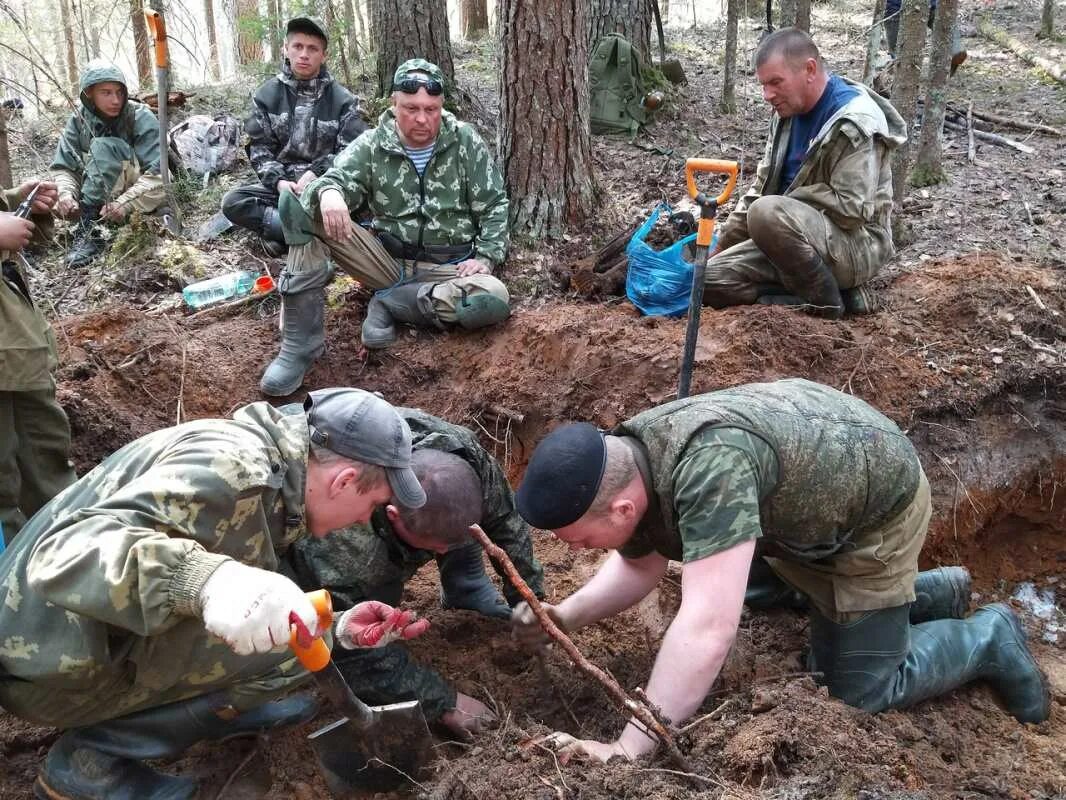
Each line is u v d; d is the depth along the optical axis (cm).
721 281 409
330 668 218
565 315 423
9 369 307
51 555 189
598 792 219
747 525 219
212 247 552
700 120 686
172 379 427
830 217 391
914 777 231
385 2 652
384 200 432
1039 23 950
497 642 318
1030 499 378
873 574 261
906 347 391
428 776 251
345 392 225
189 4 1389
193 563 183
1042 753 279
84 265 547
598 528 228
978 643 289
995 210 513
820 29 975
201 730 241
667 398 377
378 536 266
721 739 236
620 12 699
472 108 674
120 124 587
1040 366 381
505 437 410
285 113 538
